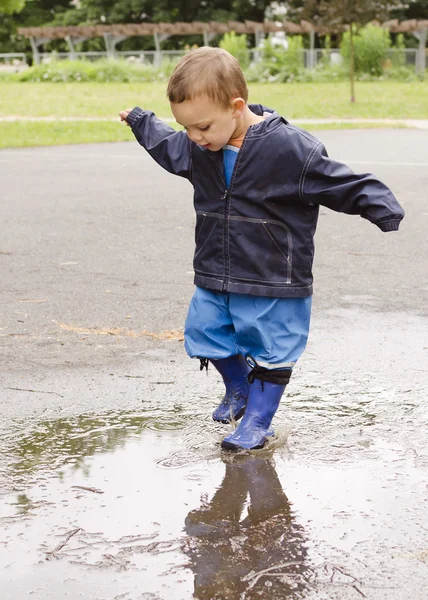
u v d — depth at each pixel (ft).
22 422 12.67
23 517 9.65
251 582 8.30
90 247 25.55
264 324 11.57
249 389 12.50
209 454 11.50
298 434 12.18
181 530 9.36
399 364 15.42
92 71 128.16
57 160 49.55
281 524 9.47
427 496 10.17
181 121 10.88
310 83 123.44
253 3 197.26
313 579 8.35
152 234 27.53
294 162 10.97
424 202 33.35
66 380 14.58
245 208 11.30
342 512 9.75
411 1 193.67
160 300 19.65
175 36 192.34
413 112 83.05
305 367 15.21
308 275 11.67
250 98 95.81
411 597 8.07
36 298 19.81
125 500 10.09
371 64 128.88
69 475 10.81
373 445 11.75
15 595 8.11
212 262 11.68
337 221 29.78
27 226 29.04
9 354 15.97
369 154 49.98
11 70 157.07
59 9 206.18
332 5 91.45
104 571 8.51
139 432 12.32
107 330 17.44
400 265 23.27
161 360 15.67
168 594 8.11
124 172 43.88
